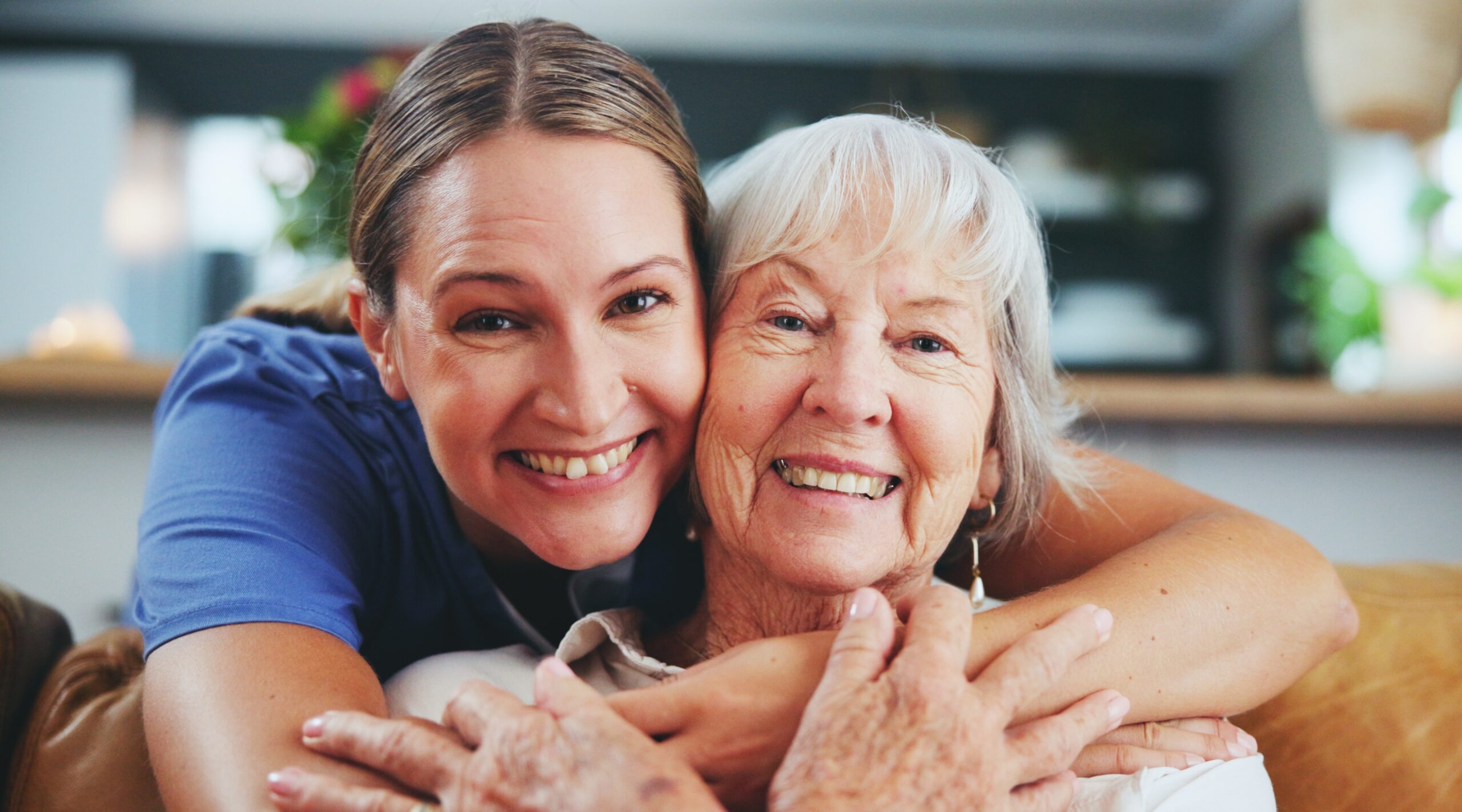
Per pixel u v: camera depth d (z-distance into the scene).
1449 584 1.13
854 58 5.40
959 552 1.16
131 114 4.92
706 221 1.00
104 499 2.00
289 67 5.20
